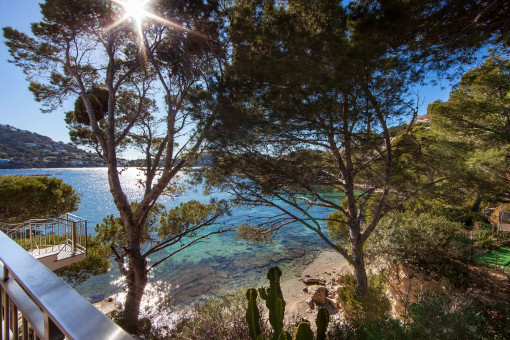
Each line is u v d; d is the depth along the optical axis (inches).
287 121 174.9
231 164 197.8
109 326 25.7
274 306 91.1
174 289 406.9
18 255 45.1
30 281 35.9
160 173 315.6
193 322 177.0
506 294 182.2
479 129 282.2
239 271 498.3
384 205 262.2
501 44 149.5
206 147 204.4
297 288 440.1
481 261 256.4
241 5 205.9
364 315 214.1
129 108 342.0
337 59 147.6
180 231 335.3
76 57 297.4
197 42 248.1
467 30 142.8
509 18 127.6
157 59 302.0
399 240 294.7
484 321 128.3
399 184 209.0
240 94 173.8
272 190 225.5
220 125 176.7
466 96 301.6
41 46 280.2
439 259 263.4
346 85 149.4
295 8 209.6
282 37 178.5
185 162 268.5
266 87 165.2
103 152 289.7
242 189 251.0
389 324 143.4
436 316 130.3
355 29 178.7
